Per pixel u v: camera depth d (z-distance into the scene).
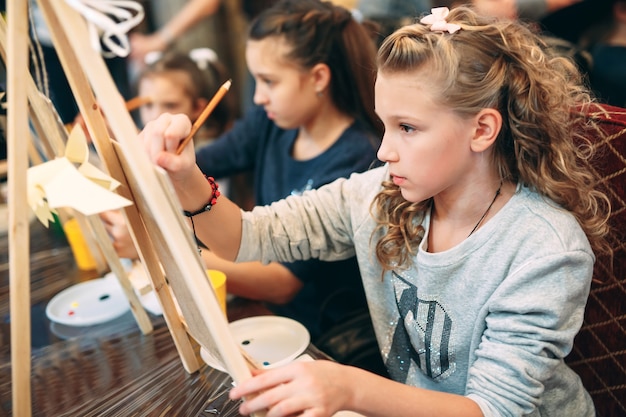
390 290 0.96
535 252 0.77
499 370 0.74
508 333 0.76
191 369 0.86
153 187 0.54
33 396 0.84
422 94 0.74
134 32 2.67
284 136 1.50
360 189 1.00
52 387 0.86
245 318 1.01
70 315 1.05
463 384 0.90
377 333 1.01
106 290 1.14
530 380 0.73
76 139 0.64
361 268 0.99
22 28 0.57
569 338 0.76
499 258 0.80
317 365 0.65
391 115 0.77
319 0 1.41
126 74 2.50
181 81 2.09
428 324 0.89
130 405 0.80
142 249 0.77
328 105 1.37
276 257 0.99
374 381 0.67
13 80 0.58
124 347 0.95
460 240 0.86
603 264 0.96
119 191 0.71
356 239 0.98
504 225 0.80
